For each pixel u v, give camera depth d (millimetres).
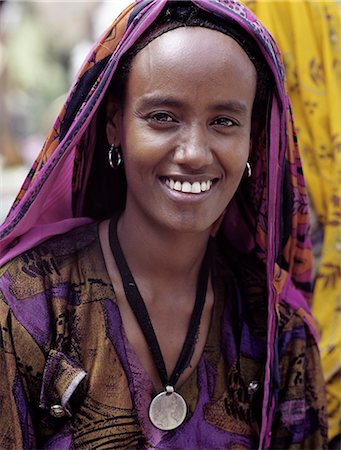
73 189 1142
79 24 5430
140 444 1031
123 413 1019
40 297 1021
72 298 1039
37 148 3613
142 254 1073
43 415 1030
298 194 1167
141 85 960
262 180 1127
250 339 1138
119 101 1031
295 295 1202
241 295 1170
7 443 991
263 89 1037
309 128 1580
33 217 1067
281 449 1195
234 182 1015
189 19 954
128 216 1077
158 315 1083
